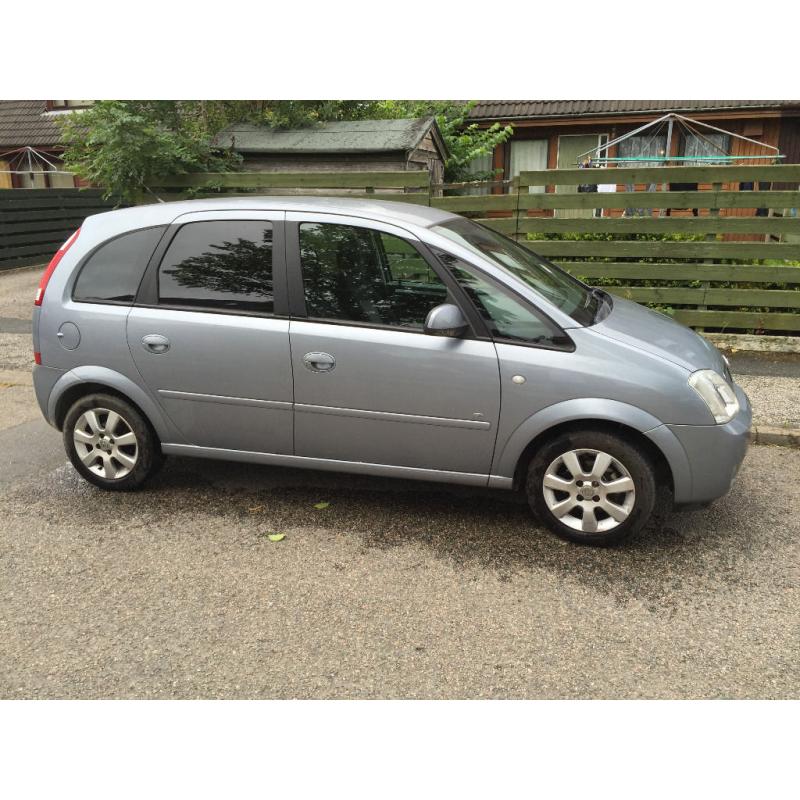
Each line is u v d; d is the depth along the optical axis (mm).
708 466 3830
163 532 4223
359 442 4184
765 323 7812
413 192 9039
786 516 4414
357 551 4008
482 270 3951
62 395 4602
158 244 4367
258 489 4781
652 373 3779
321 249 4129
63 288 4516
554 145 15508
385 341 3990
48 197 14789
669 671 3057
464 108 14328
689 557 3943
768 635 3285
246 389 4246
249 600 3557
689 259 8141
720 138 14625
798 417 5832
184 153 9281
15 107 20328
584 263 8125
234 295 4242
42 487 4824
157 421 4473
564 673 3043
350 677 3020
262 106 10969
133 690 2951
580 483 3961
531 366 3844
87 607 3506
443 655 3150
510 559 3920
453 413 3980
